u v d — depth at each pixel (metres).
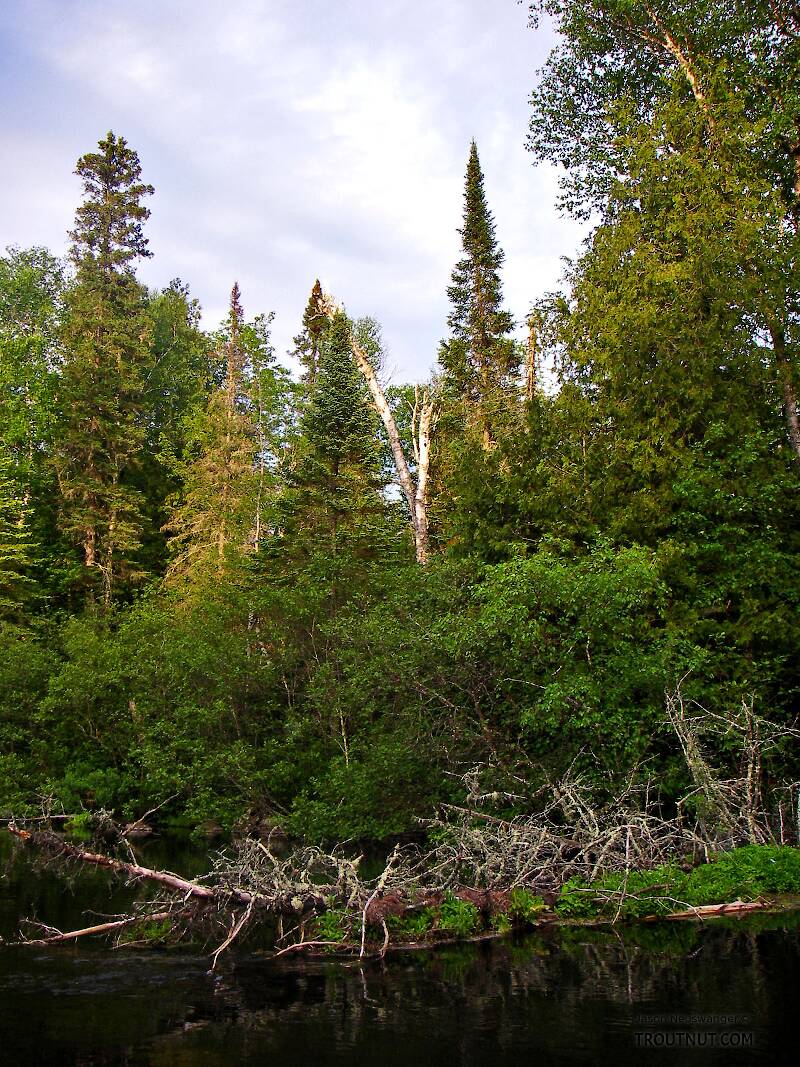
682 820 13.30
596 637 13.83
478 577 17.06
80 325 39.09
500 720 15.12
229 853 16.78
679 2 19.03
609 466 16.47
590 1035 6.60
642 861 11.26
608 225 18.41
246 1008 7.47
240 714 20.78
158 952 9.41
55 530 39.38
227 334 38.78
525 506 17.31
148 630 24.62
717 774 12.88
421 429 26.22
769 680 14.41
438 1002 7.54
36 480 40.12
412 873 11.68
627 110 18.27
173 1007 7.51
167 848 18.00
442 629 14.88
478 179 33.62
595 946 9.28
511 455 18.56
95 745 23.62
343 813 14.99
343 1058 6.27
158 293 51.03
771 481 15.07
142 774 21.23
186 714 19.70
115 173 42.34
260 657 20.88
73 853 16.59
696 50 19.27
